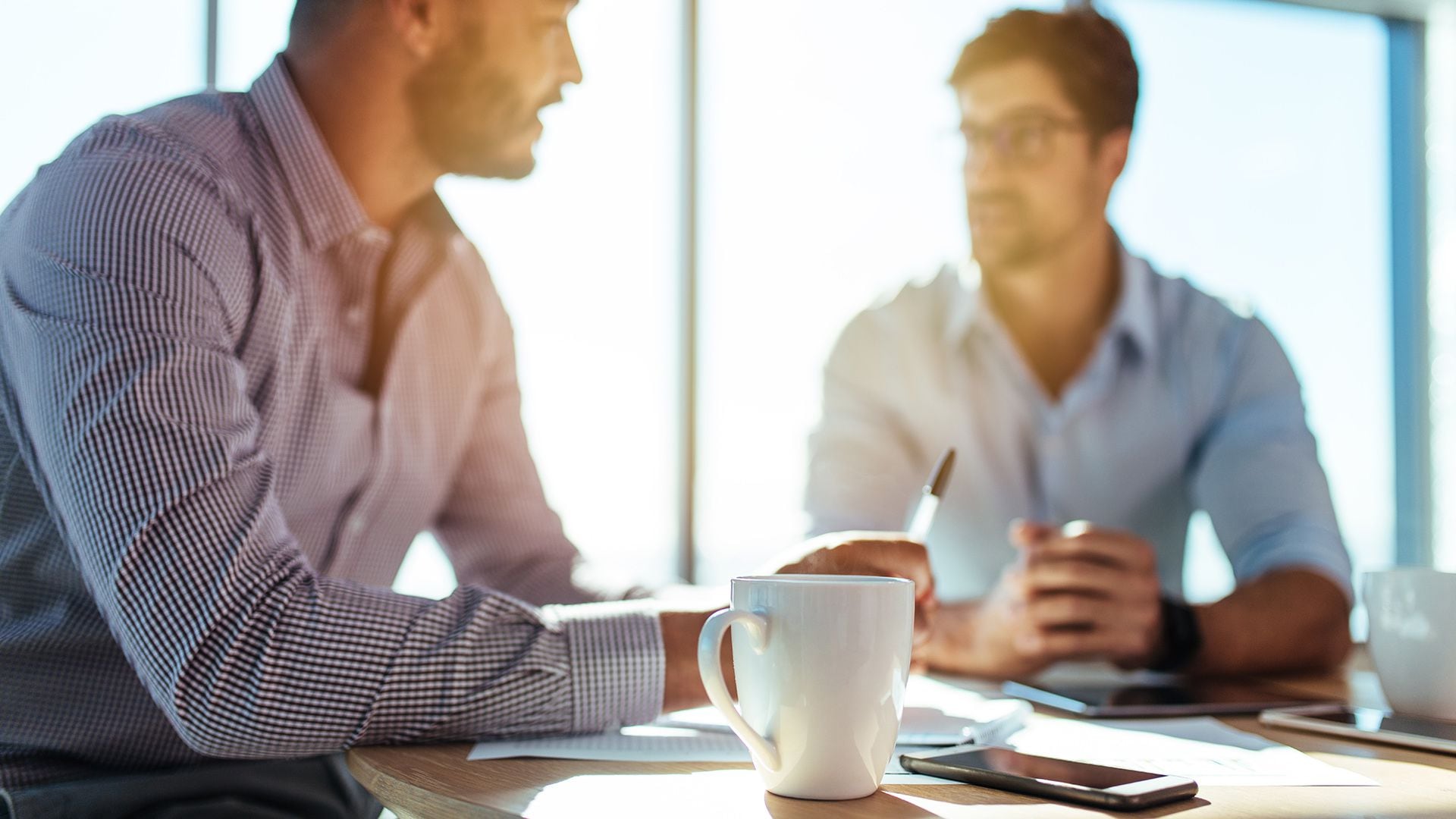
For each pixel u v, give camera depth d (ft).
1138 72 6.70
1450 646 2.65
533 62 4.13
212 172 2.99
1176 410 6.31
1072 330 6.55
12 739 2.88
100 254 2.56
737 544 7.50
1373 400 8.95
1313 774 2.10
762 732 1.87
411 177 3.82
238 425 2.55
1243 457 5.60
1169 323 6.40
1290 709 2.93
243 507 2.39
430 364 3.87
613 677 2.42
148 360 2.44
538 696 2.37
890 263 7.75
